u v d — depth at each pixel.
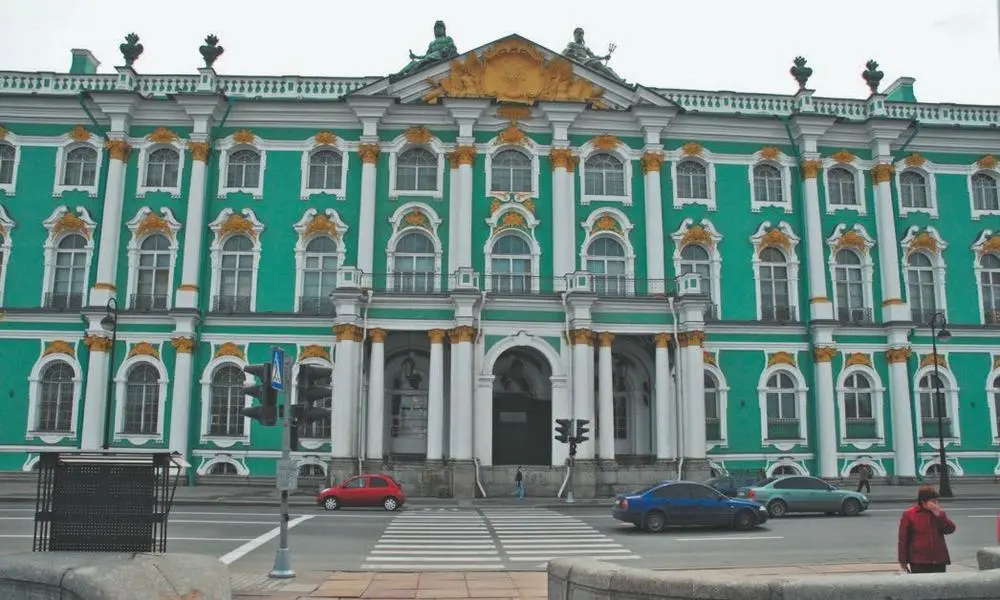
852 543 21.30
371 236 39.19
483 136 40.78
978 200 43.28
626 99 41.28
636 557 18.80
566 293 35.88
